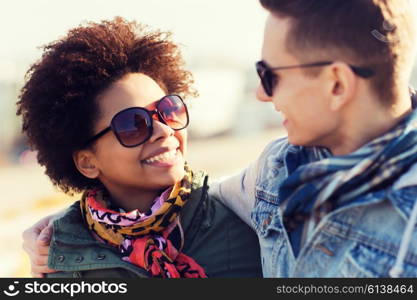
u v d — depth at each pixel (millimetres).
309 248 2391
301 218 2418
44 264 2928
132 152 2764
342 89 2270
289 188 2406
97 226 2859
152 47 3004
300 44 2293
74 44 2902
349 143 2361
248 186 2992
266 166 2867
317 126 2348
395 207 2203
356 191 2270
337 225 2326
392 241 2193
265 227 2701
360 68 2236
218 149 15344
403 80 2305
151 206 2844
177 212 2842
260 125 19641
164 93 2957
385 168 2221
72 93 2812
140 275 2773
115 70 2873
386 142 2232
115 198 2963
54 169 3051
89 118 2832
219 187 3223
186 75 3225
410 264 2133
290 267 2471
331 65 2254
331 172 2293
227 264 2922
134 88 2826
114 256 2812
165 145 2779
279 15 2352
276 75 2387
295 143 2434
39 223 3090
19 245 7383
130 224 2775
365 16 2223
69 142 2883
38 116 2926
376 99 2283
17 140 14820
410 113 2283
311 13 2268
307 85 2312
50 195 10156
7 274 6289
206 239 2963
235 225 3041
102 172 2918
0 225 8266
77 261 2842
